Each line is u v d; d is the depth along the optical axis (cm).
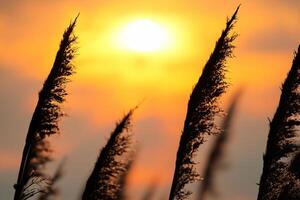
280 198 1127
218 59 1152
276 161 1145
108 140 1096
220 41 1154
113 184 1107
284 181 1140
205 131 1157
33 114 1205
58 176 1215
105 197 1105
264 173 1155
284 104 1150
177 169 1162
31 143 1205
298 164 1131
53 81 1202
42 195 1204
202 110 1158
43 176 1207
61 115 1210
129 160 1107
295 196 1120
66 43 1213
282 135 1146
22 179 1206
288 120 1146
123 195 1113
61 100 1205
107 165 1099
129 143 1099
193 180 1155
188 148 1158
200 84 1160
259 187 1156
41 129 1199
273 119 1155
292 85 1148
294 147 1140
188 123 1162
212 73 1155
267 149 1155
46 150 1212
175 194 1155
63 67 1207
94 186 1101
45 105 1201
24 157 1210
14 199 1199
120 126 1093
